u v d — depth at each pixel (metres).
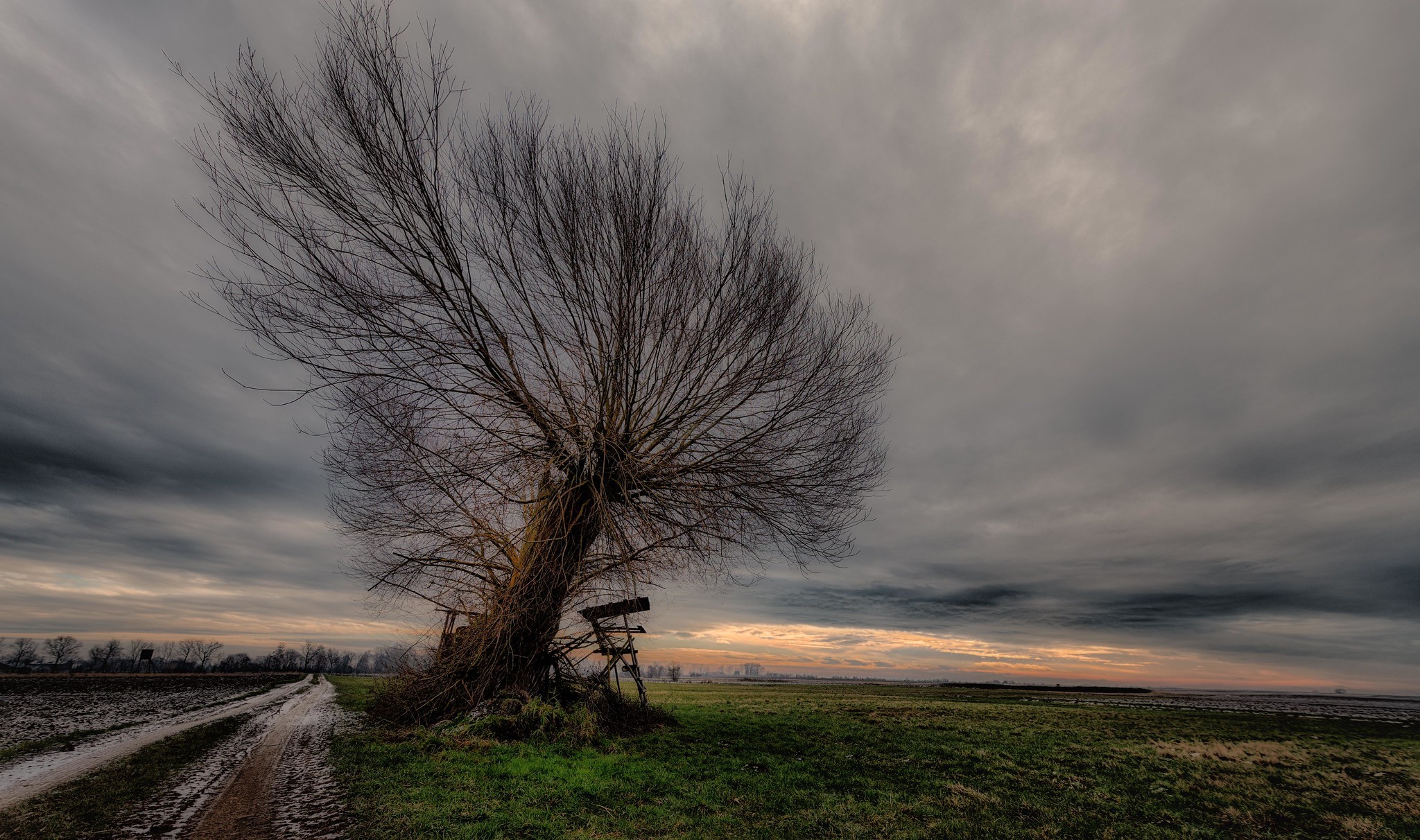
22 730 16.83
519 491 15.16
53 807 8.30
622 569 15.33
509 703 14.85
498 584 15.49
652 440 16.05
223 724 17.58
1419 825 12.16
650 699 34.72
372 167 12.01
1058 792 12.91
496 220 13.15
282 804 8.64
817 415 15.61
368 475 14.32
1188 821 11.40
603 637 17.02
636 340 14.48
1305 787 15.45
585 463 15.42
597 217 13.65
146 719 19.86
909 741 18.98
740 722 21.06
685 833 8.29
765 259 14.60
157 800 8.83
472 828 7.58
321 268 11.88
